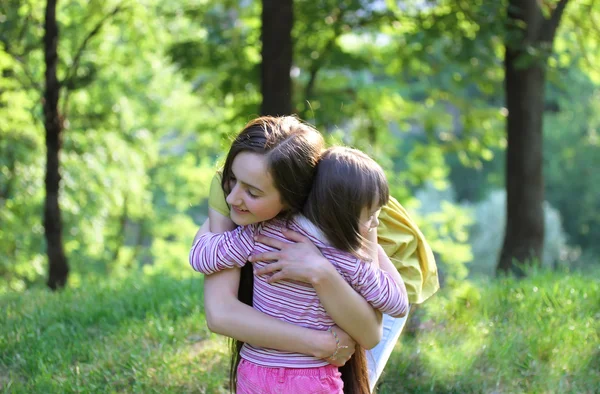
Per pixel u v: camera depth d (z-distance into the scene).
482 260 25.78
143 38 10.91
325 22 10.26
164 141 20.03
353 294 2.54
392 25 10.09
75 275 15.04
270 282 2.55
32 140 11.91
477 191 35.31
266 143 2.44
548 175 31.81
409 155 13.61
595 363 4.19
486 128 11.79
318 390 2.55
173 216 19.06
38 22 8.98
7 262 12.91
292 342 2.52
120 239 17.50
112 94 12.56
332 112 10.61
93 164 12.95
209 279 2.65
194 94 11.34
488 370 4.06
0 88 10.06
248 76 10.38
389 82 13.23
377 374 3.06
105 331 4.54
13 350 4.20
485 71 9.74
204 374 3.83
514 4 8.28
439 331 4.51
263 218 2.51
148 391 3.68
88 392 3.64
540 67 8.31
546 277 5.45
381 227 3.08
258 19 10.98
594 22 9.62
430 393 3.82
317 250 2.54
